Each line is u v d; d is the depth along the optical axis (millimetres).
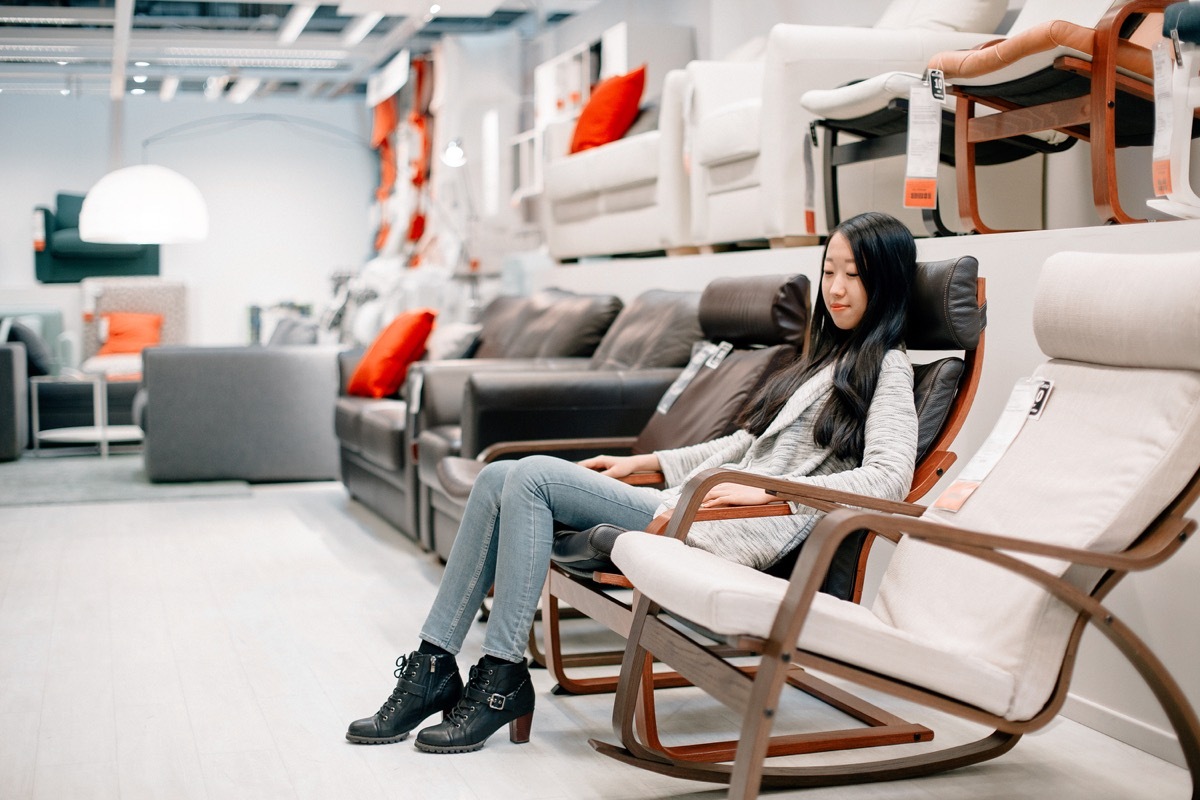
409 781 2307
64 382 7859
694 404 3330
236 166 12672
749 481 2248
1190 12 2510
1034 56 2842
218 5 10008
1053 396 2303
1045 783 2318
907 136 3346
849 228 2555
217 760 2414
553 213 6211
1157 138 2598
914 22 4215
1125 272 2172
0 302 10172
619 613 2410
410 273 9438
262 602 3768
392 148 11734
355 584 4027
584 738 2572
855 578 2404
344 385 6031
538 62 9633
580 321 4797
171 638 3344
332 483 6535
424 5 7773
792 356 3170
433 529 4297
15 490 6016
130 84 11898
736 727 2641
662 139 4930
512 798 2229
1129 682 2545
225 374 6332
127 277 10695
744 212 4363
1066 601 2002
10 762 2398
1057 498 2141
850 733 2514
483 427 3723
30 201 12016
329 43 9703
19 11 8453
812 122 3770
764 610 1855
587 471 2535
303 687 2900
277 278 12852
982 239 2953
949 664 1956
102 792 2248
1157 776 2357
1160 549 2008
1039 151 3578
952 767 2342
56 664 3088
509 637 2471
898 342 2549
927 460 2465
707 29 6801
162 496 5867
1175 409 2045
